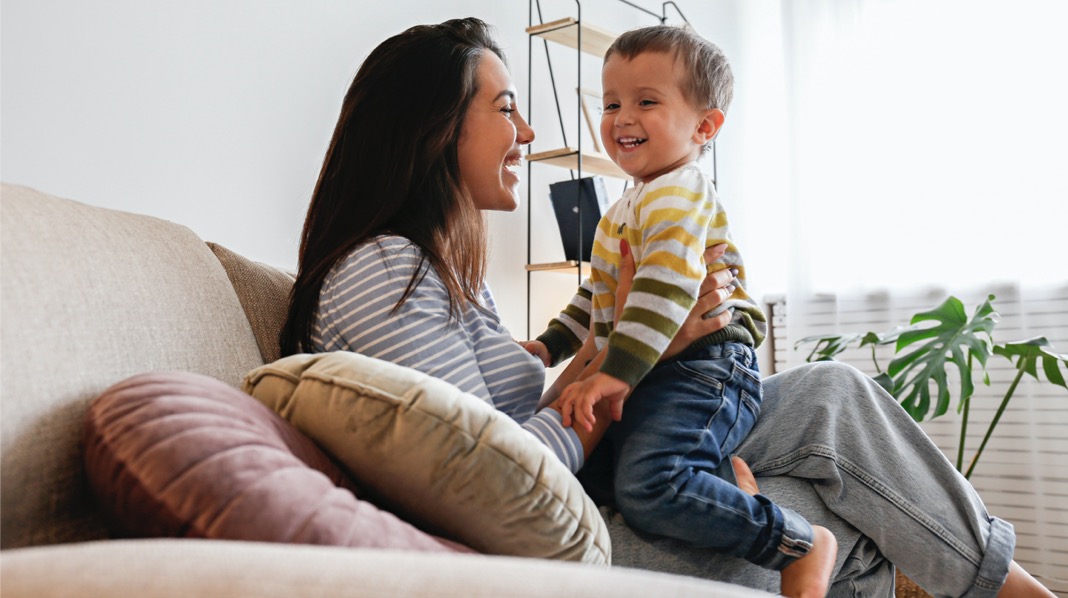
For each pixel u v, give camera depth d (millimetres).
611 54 1521
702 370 1309
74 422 729
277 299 1359
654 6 3816
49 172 2037
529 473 807
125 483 629
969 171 3275
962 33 3311
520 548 828
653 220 1306
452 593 489
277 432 757
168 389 699
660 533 1182
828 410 1368
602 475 1305
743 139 3947
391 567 499
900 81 3422
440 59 1308
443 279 1213
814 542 1198
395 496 827
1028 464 3121
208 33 2357
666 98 1449
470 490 794
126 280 909
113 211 1043
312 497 646
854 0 3523
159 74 2250
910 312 3361
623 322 1211
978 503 1367
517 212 3211
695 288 1250
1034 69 3174
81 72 2105
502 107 1378
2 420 666
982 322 2545
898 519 1312
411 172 1262
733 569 1249
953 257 3293
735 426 1315
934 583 1317
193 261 1103
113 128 2154
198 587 458
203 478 615
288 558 490
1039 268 3137
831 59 3562
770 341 3854
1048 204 3133
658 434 1229
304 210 2564
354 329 1139
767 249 3881
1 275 739
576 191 3027
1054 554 3064
